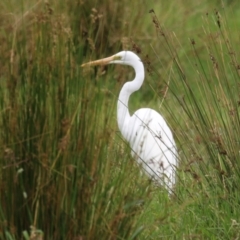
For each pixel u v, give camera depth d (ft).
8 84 26.13
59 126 25.94
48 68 26.13
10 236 25.66
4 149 26.00
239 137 32.60
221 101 33.19
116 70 41.57
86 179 26.16
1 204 26.35
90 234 26.32
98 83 26.71
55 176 25.99
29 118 26.12
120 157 28.04
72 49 26.68
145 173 31.09
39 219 26.25
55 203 26.09
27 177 26.30
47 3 27.17
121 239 26.94
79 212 26.30
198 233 31.71
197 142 33.37
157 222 28.99
